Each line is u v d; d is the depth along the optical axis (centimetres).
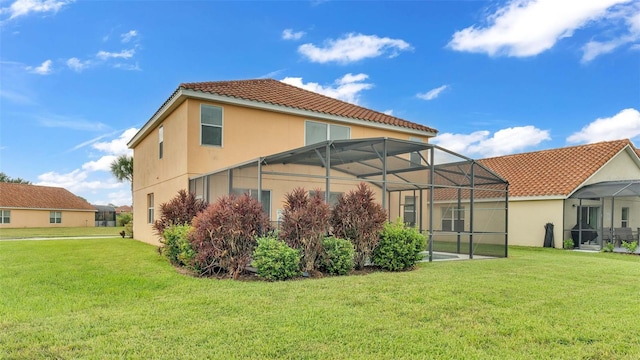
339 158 1324
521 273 946
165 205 1240
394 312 586
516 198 1977
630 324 545
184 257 915
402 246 1003
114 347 441
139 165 2130
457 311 598
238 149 1445
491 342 475
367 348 448
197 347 443
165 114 1574
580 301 666
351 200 1016
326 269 939
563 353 446
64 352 427
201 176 1323
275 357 421
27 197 4344
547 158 2194
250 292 700
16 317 551
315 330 502
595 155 1992
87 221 4791
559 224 1834
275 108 1506
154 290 725
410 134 1903
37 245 1692
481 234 1427
